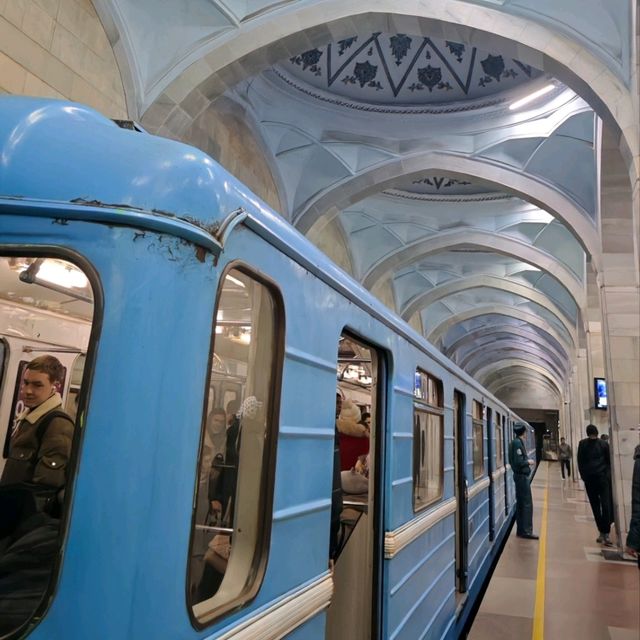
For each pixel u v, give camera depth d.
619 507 8.91
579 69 7.68
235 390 1.67
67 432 1.47
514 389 46.53
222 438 1.62
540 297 20.19
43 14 6.39
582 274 15.80
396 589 2.97
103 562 1.11
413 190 16.30
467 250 18.38
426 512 3.76
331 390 2.25
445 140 13.16
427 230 17.25
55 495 1.38
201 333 1.34
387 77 12.80
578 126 11.27
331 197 13.92
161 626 1.17
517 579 6.39
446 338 29.66
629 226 10.71
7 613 1.15
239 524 1.65
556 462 45.38
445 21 8.27
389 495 2.96
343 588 2.98
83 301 1.45
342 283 2.39
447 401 4.79
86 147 1.33
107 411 1.17
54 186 1.26
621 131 7.32
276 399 1.77
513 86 12.22
